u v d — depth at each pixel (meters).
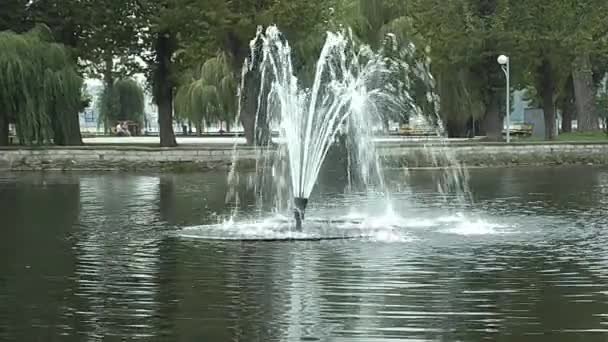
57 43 30.27
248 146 31.14
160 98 34.12
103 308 7.26
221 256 10.01
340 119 18.50
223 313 7.06
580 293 7.81
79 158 29.11
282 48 23.25
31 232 12.40
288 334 6.40
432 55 35.28
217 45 32.91
